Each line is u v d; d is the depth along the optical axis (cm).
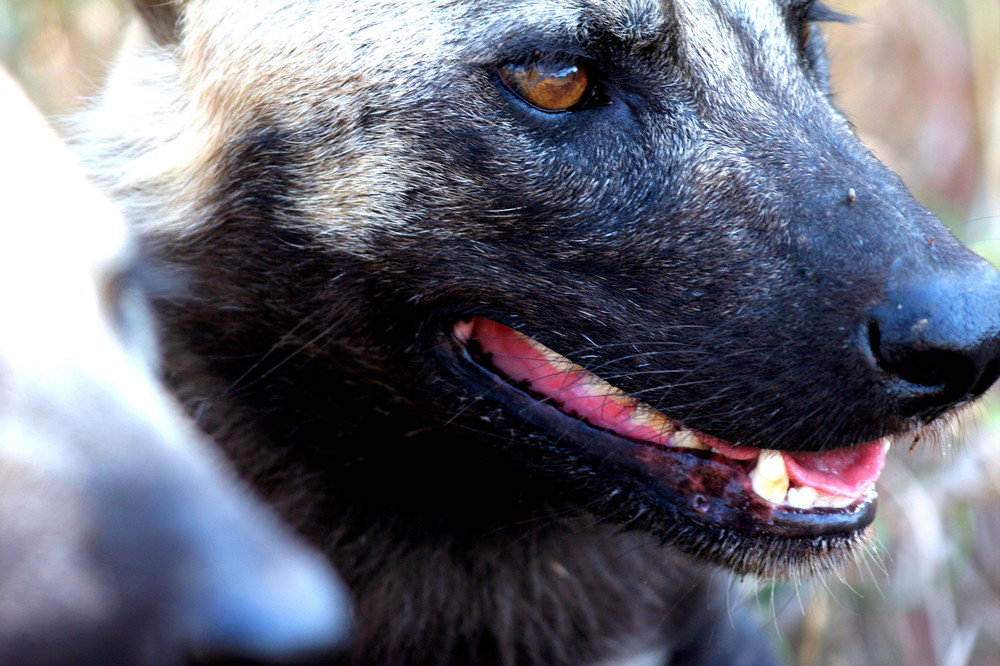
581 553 343
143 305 297
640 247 298
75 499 200
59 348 214
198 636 186
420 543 335
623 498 313
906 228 285
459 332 320
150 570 192
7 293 215
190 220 322
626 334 299
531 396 317
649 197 299
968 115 631
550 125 299
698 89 306
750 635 404
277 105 308
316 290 316
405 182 304
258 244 317
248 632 185
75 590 192
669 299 296
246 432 330
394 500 332
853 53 587
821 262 285
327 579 307
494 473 325
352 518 334
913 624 452
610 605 353
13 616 192
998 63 579
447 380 318
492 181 299
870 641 441
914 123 629
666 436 310
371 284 312
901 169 587
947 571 447
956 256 280
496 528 333
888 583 429
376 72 302
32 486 201
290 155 310
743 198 296
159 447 209
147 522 198
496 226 302
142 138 340
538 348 318
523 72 297
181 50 336
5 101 231
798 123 310
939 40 630
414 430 323
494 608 341
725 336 291
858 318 277
